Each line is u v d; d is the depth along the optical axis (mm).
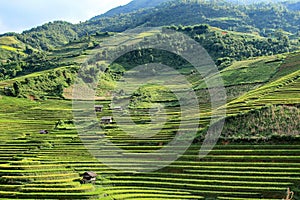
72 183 96375
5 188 95875
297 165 90312
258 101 129250
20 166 107125
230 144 106188
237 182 88062
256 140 104000
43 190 92938
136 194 89062
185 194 88125
